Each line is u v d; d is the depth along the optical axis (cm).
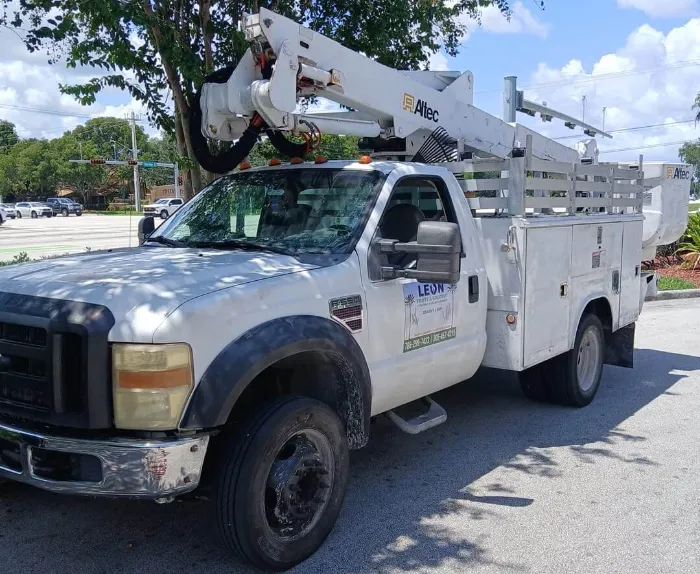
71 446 322
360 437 414
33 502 450
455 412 654
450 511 441
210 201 523
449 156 648
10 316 339
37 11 736
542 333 573
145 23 650
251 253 430
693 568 372
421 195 511
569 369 638
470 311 519
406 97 615
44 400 330
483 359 557
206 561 377
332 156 882
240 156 532
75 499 455
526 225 533
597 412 654
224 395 328
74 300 336
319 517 384
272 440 349
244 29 500
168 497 325
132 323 323
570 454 543
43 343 329
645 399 698
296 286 383
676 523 424
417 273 404
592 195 684
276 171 514
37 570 368
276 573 366
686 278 1546
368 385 414
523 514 436
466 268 517
